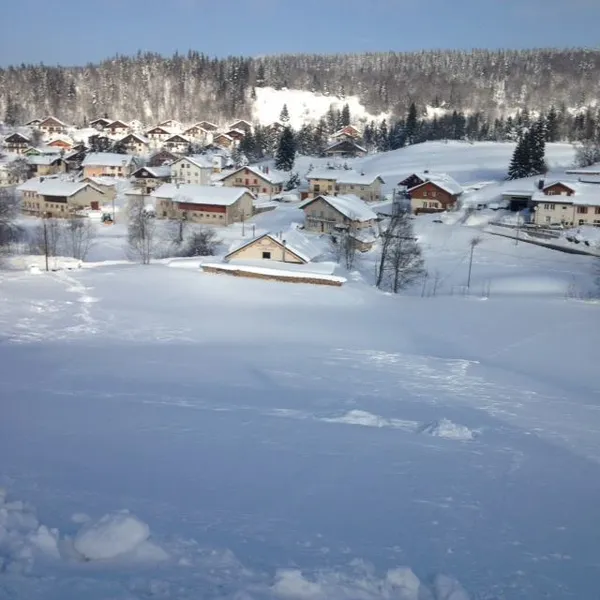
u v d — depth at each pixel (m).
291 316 30.34
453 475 10.09
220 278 37.78
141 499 7.85
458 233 55.88
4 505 6.73
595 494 9.87
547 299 37.69
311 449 10.96
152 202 72.25
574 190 57.84
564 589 6.60
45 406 13.41
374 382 18.77
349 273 41.81
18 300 30.12
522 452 11.98
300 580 5.55
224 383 17.33
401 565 6.67
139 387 16.17
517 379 20.53
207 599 5.10
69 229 56.47
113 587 5.18
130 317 28.06
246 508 7.95
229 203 62.97
